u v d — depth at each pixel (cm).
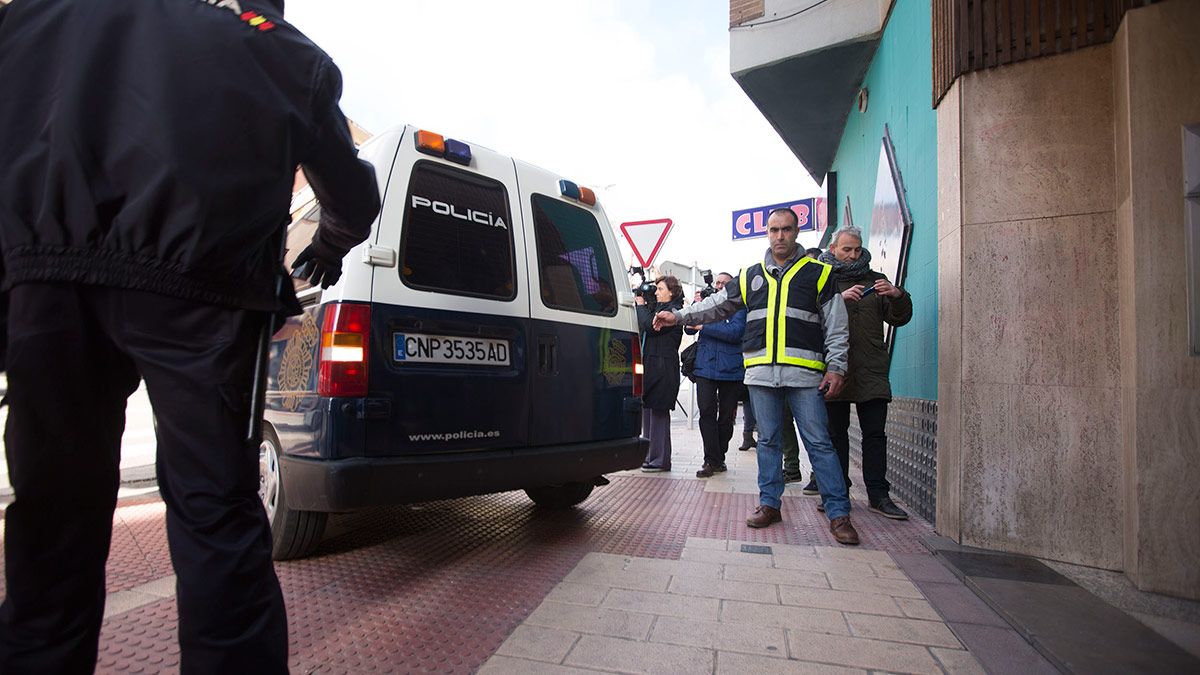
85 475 125
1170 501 262
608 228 404
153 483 512
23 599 123
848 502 354
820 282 367
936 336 404
